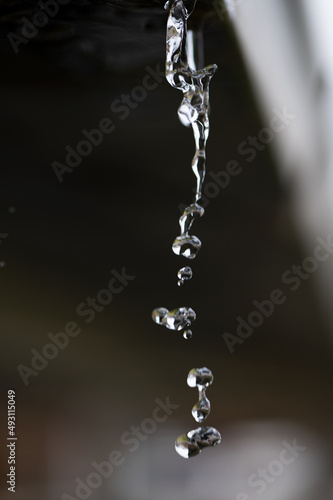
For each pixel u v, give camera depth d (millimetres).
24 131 430
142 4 357
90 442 470
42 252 468
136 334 485
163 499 472
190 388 487
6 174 445
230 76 394
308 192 459
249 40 374
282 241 486
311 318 523
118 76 395
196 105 372
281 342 528
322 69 391
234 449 488
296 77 395
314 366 523
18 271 468
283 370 522
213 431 385
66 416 470
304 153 435
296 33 377
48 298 474
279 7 368
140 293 486
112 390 478
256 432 494
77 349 477
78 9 360
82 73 392
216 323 511
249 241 485
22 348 470
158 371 486
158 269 486
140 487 471
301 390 516
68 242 469
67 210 461
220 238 483
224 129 432
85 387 475
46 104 414
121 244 475
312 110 412
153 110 422
